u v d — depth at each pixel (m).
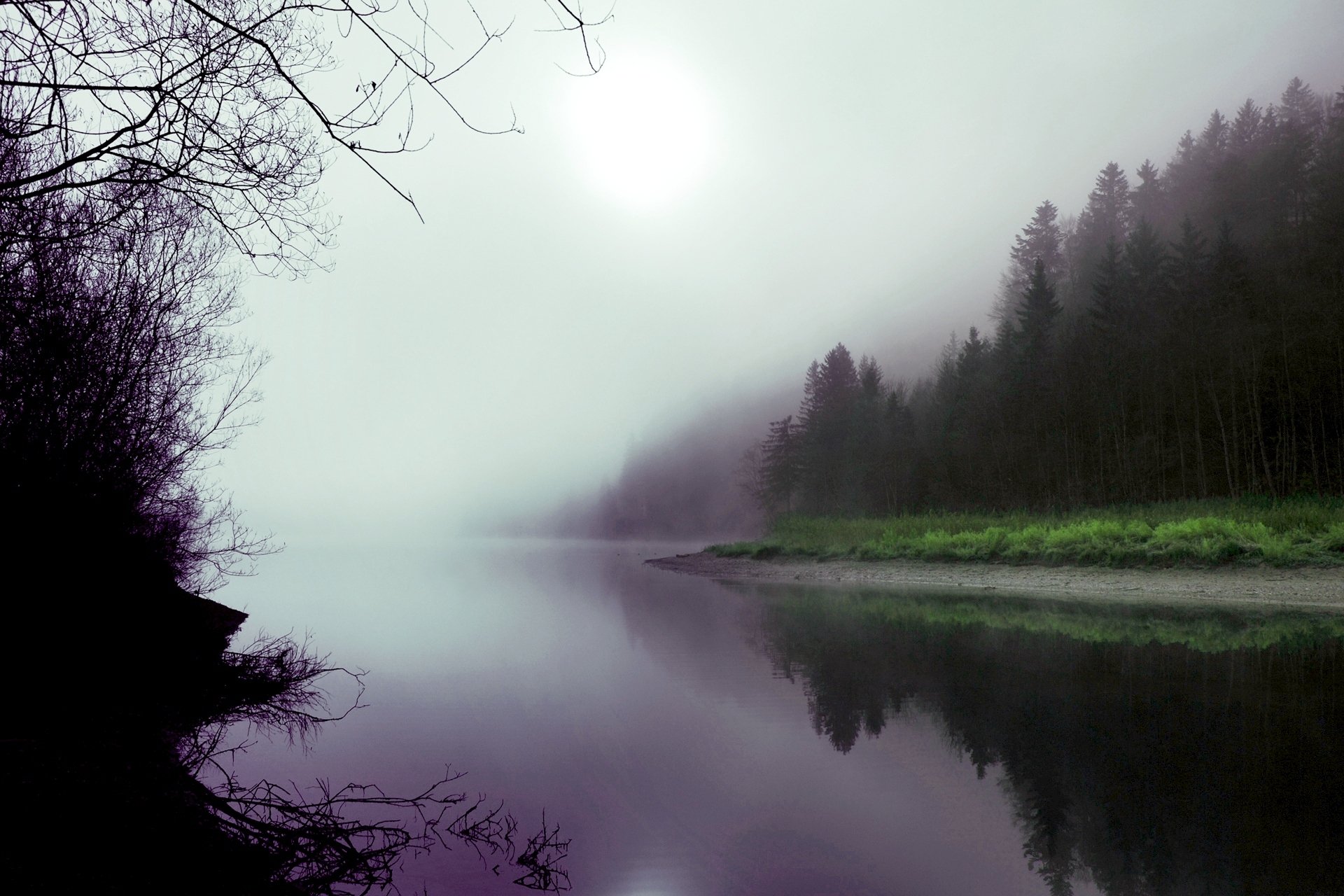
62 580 6.42
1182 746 5.78
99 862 2.94
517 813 4.64
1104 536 20.91
